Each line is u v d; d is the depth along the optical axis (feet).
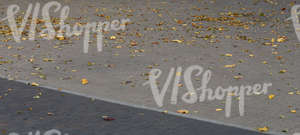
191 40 50.08
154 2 78.28
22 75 36.45
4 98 30.53
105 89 33.45
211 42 49.01
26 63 40.27
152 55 43.50
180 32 54.49
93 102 30.17
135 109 29.07
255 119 28.07
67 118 27.17
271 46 47.47
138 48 46.37
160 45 47.65
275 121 27.81
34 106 29.09
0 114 27.63
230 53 44.50
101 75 37.01
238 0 80.53
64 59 41.86
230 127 26.45
